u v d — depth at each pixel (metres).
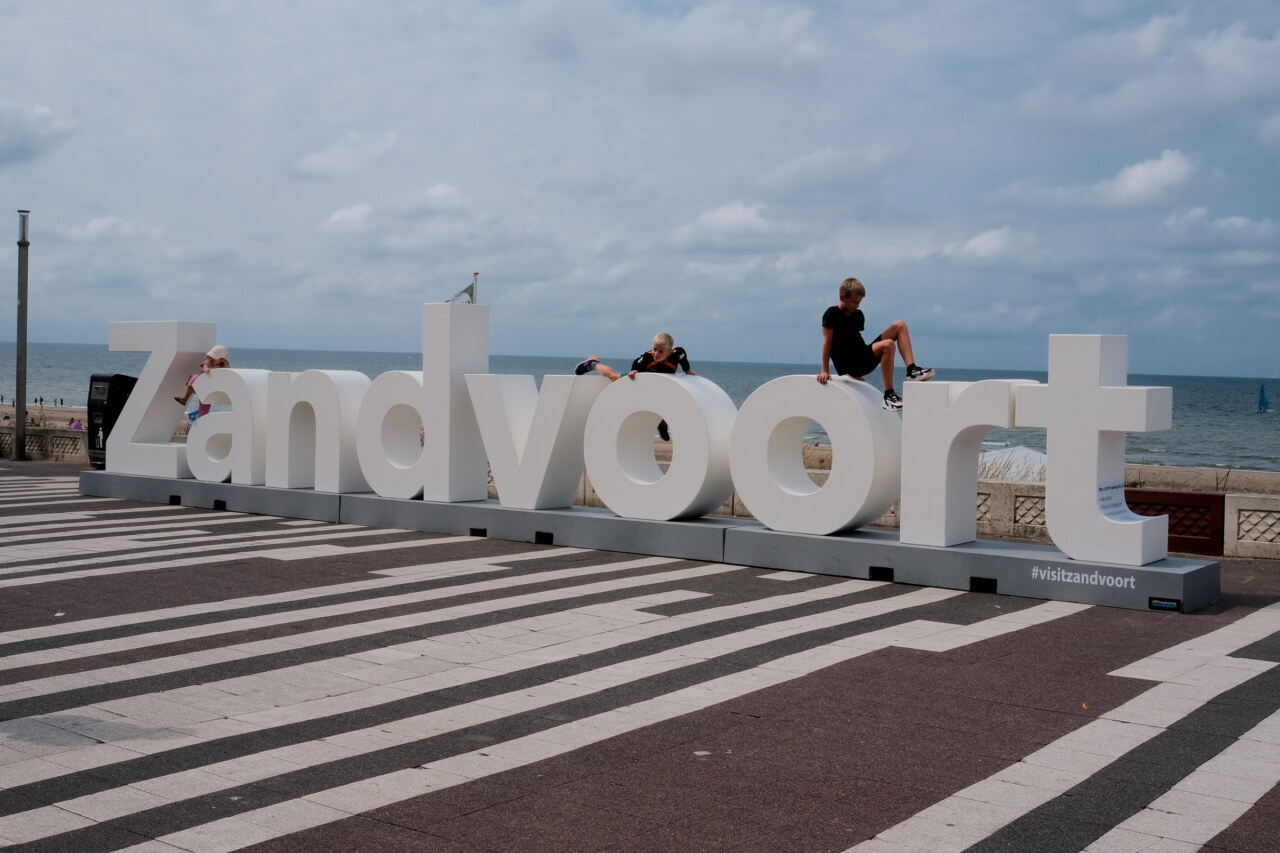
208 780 5.49
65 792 5.32
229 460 16.59
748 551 12.09
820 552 11.63
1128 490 13.55
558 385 13.60
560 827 4.94
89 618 9.19
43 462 24.52
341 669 7.64
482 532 13.99
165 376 17.84
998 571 10.59
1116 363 10.56
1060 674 7.62
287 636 8.59
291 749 5.98
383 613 9.46
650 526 12.73
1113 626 9.19
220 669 7.64
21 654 8.01
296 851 4.65
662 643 8.45
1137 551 10.09
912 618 9.45
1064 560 10.32
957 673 7.63
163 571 11.35
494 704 6.84
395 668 7.68
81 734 6.21
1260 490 18.28
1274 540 12.69
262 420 16.47
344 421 15.47
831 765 5.79
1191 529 13.18
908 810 5.17
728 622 9.23
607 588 10.71
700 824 4.98
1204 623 9.34
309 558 12.24
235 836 4.80
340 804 5.18
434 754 5.91
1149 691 7.20
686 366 13.73
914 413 11.27
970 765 5.80
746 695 7.06
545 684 7.30
